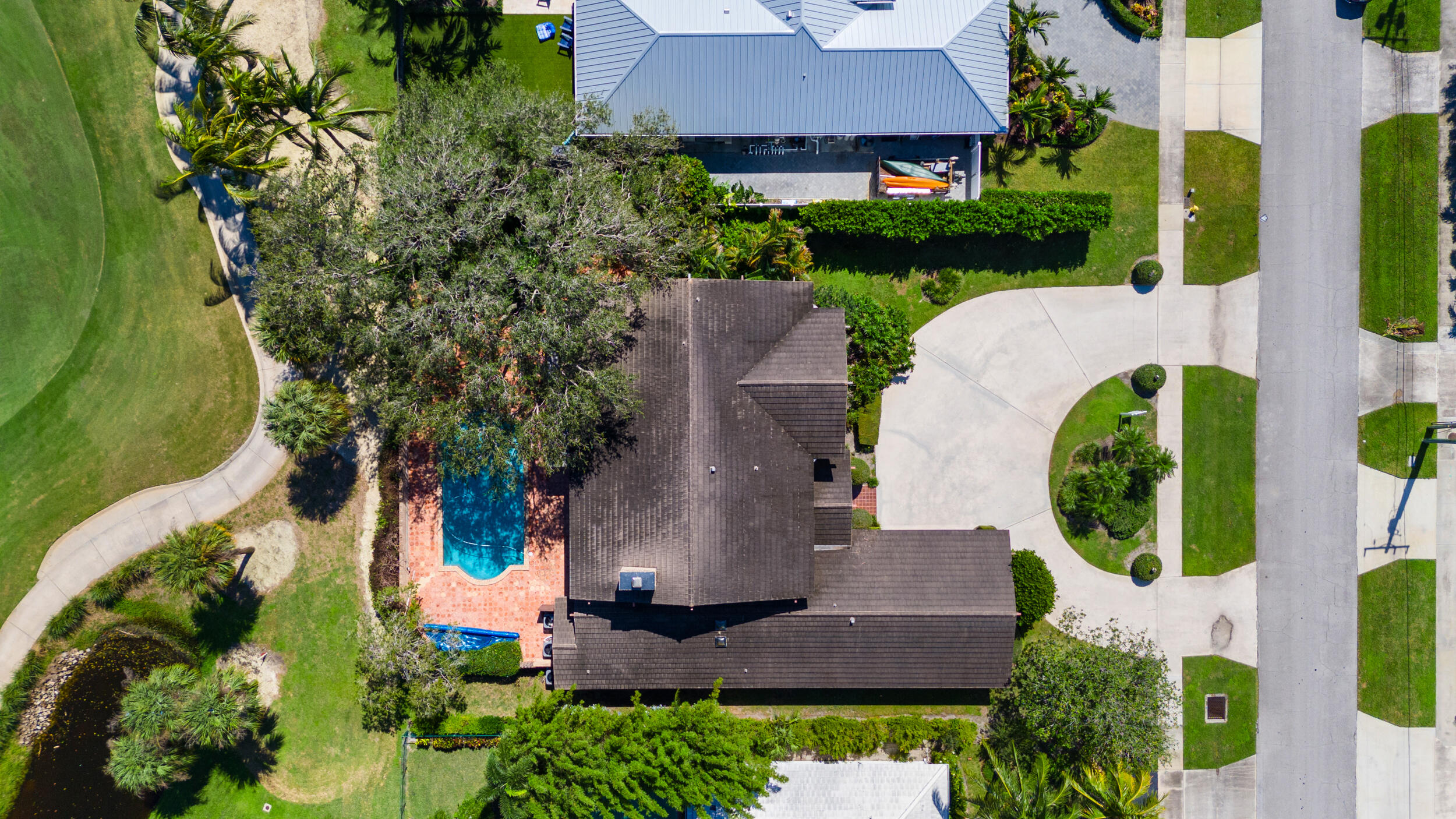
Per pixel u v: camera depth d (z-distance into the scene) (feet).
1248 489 135.23
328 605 131.54
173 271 129.70
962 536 125.29
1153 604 135.23
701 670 123.75
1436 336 134.82
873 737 129.29
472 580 131.03
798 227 128.67
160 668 129.59
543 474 130.52
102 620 131.44
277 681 131.64
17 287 129.70
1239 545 135.13
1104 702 117.60
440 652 126.72
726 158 131.34
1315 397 134.72
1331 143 133.49
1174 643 135.64
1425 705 135.33
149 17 124.47
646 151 117.08
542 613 131.34
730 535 115.14
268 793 131.75
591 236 104.94
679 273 121.80
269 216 111.75
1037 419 134.51
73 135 128.47
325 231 109.29
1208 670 135.54
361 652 128.16
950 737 130.82
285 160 114.73
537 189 109.09
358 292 106.52
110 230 129.29
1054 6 132.16
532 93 116.57
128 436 130.72
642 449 114.93
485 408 110.93
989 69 123.13
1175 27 132.67
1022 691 125.90
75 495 130.82
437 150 104.42
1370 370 134.82
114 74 127.95
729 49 119.75
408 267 108.06
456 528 131.23
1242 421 134.92
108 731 131.75
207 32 111.55
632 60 120.26
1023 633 134.00
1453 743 135.33
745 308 115.55
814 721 130.62
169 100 128.36
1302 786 135.44
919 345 133.80
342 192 115.85
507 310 104.53
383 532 128.57
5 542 130.72
